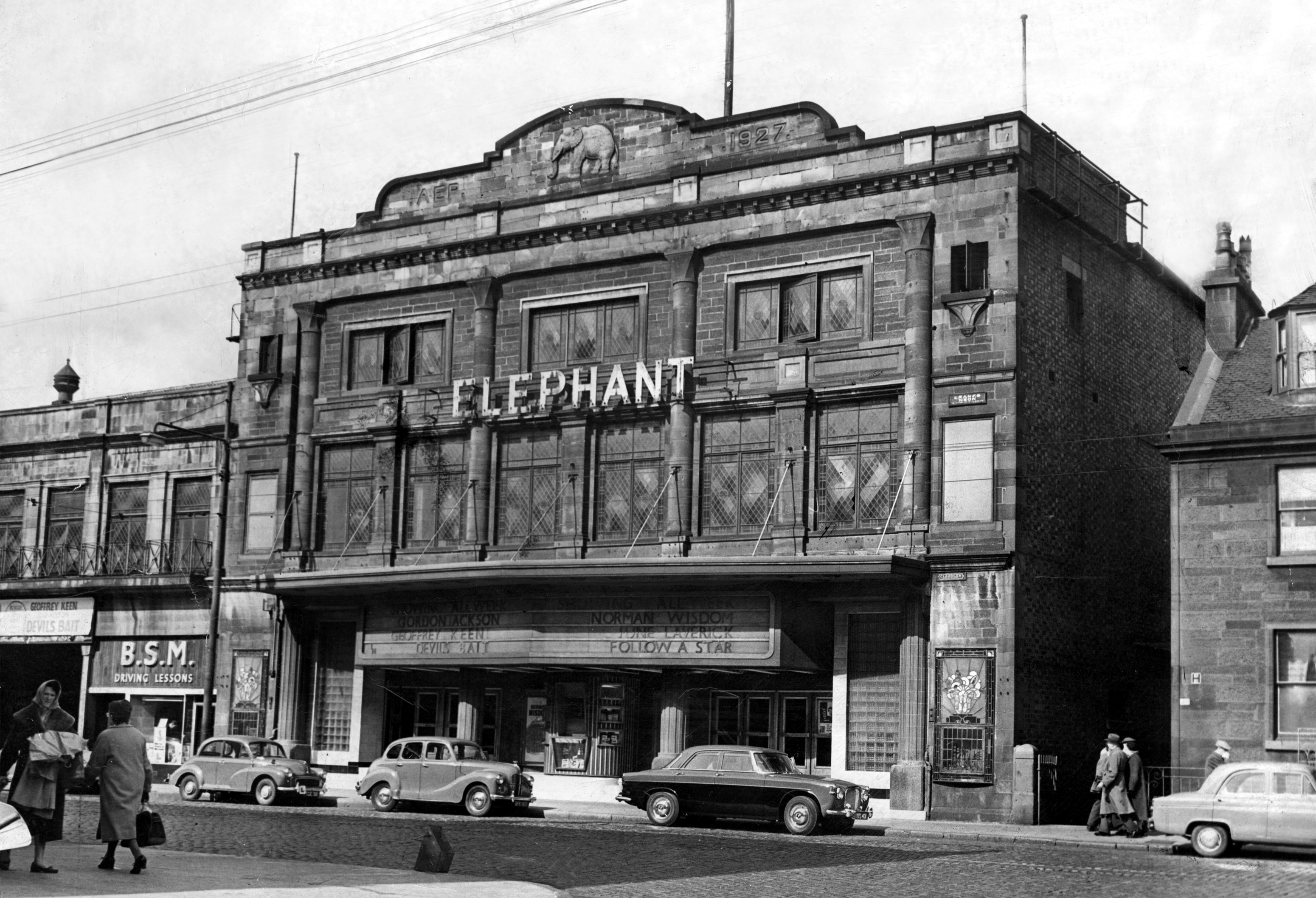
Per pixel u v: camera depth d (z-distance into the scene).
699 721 36.38
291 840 24.69
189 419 46.12
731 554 35.84
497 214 40.69
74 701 47.84
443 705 40.53
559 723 38.44
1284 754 29.23
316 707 42.12
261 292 44.50
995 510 32.78
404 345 41.91
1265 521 30.23
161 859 19.42
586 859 22.23
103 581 45.56
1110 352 37.94
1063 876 20.61
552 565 35.38
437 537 40.38
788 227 36.22
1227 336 33.72
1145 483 39.28
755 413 36.28
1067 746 33.94
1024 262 33.81
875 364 34.75
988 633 32.44
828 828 28.67
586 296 39.16
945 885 19.20
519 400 39.16
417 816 31.20
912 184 34.72
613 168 39.75
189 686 44.41
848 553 33.28
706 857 22.77
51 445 49.00
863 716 34.12
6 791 18.97
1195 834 24.64
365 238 42.91
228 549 43.94
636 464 37.91
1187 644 30.67
